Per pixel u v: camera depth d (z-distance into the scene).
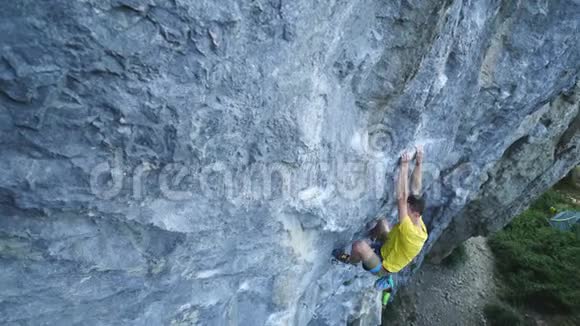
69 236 2.54
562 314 12.09
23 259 2.47
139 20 2.08
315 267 4.46
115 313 2.96
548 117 7.53
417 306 11.77
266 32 2.47
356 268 5.88
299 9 2.48
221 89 2.53
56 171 2.32
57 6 1.88
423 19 3.21
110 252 2.71
